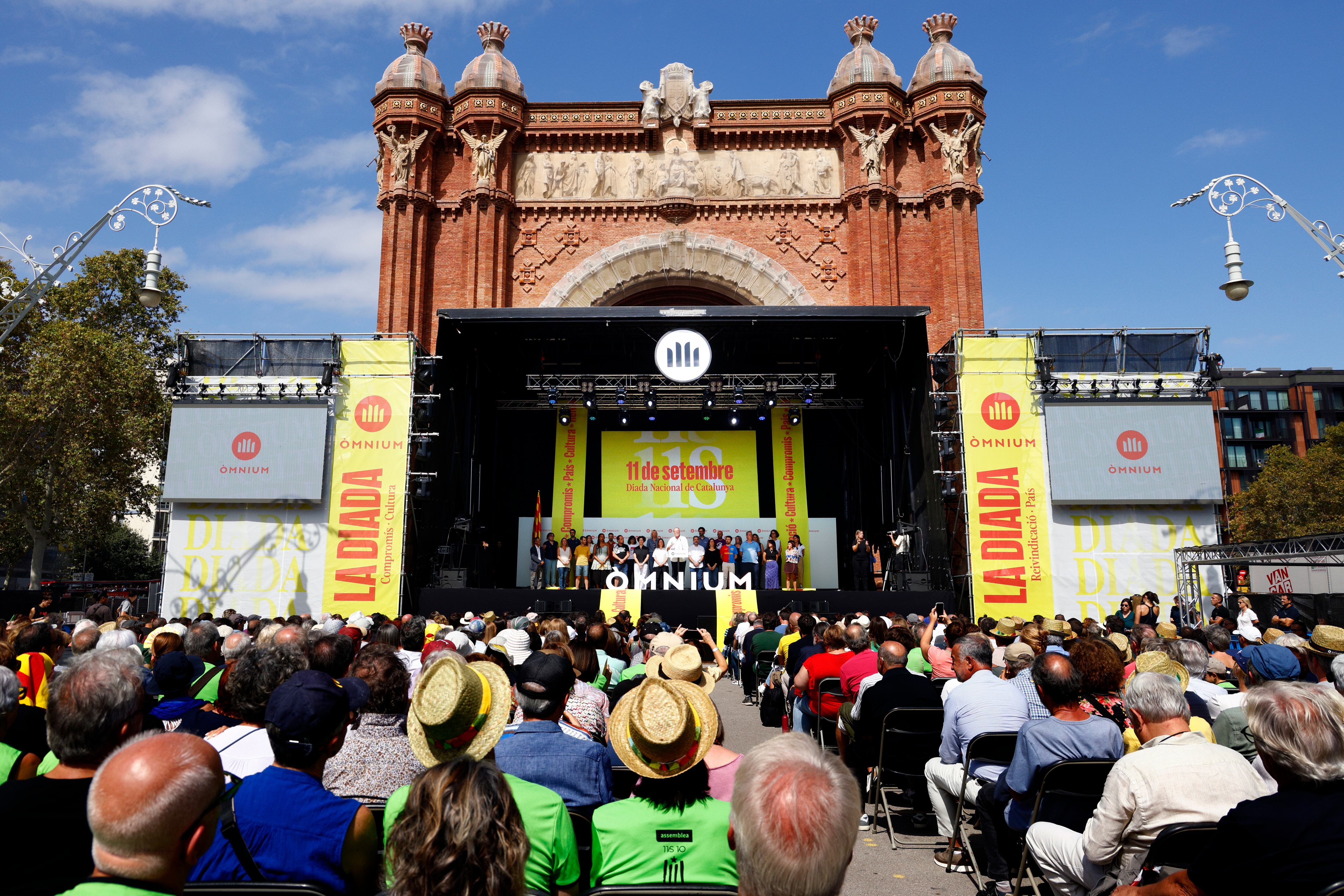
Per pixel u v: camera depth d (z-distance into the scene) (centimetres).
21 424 3969
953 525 2448
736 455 3197
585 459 3172
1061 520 2358
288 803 388
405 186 3088
